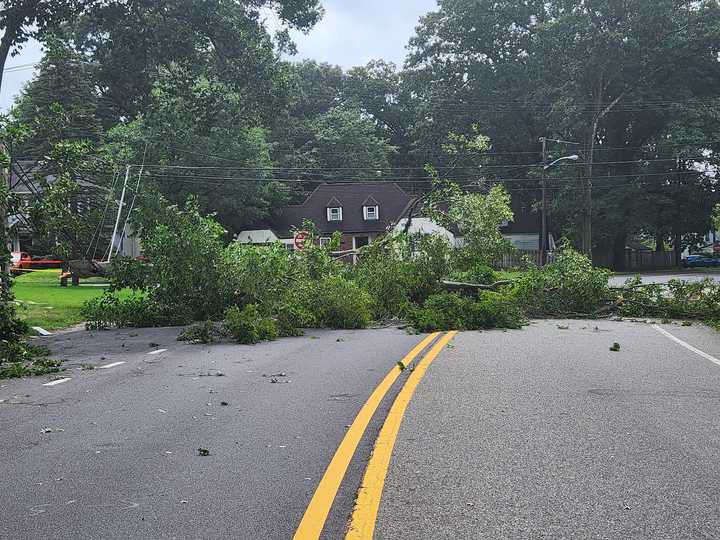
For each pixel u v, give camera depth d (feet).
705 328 54.34
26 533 14.33
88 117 160.76
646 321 60.13
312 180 231.09
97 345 46.19
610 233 195.62
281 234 210.59
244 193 173.99
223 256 59.82
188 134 158.92
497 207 73.92
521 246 233.55
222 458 19.38
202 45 99.81
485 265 72.23
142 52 96.32
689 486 16.87
